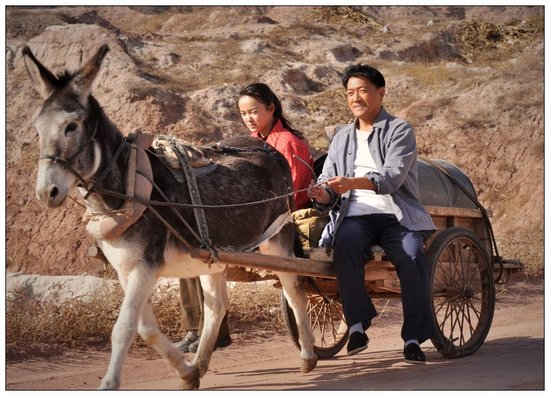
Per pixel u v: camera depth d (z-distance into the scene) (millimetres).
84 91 4652
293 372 6184
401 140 5844
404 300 5754
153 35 22766
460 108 19453
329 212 6176
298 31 24375
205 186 5465
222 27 26109
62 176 4527
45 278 9000
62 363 6480
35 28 20953
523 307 9984
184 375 5242
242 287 8914
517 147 17859
